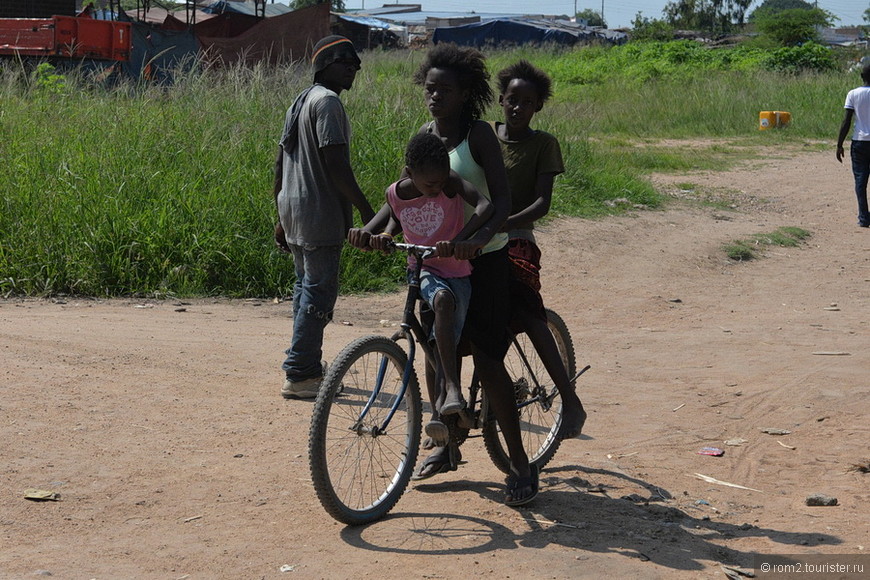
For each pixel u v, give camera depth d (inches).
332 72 223.5
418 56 1109.1
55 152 407.8
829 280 411.5
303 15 918.4
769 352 293.6
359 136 443.8
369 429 160.9
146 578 139.1
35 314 305.7
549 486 183.5
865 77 527.5
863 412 236.2
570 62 1457.9
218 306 339.6
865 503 179.0
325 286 227.3
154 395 226.1
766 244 478.9
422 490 179.6
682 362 283.3
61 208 366.9
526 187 186.1
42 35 690.2
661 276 404.8
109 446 192.9
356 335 300.2
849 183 660.7
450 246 149.6
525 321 172.9
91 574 139.6
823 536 162.1
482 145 164.2
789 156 796.6
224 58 853.2
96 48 712.4
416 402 170.4
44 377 231.6
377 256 381.7
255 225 377.1
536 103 187.3
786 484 190.4
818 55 1370.6
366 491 166.7
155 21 1115.9
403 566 145.1
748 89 1087.0
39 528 155.3
